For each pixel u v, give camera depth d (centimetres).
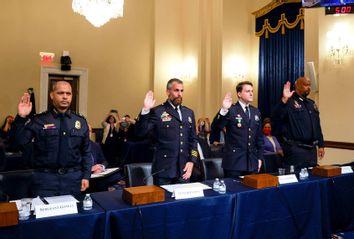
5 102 724
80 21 787
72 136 228
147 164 296
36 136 223
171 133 263
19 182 237
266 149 472
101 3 504
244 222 213
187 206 193
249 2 793
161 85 847
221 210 204
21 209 165
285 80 707
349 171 289
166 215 187
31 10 744
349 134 474
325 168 269
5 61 724
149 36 856
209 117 786
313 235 243
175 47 856
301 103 326
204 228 198
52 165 222
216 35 782
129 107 836
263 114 752
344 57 482
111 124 730
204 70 801
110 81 817
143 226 180
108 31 814
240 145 284
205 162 318
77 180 229
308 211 243
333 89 495
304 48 637
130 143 611
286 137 329
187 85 847
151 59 858
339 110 487
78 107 789
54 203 171
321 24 513
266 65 751
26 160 239
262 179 226
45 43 756
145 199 186
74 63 782
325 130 504
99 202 190
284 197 231
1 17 720
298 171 290
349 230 273
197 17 809
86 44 793
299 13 680
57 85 230
